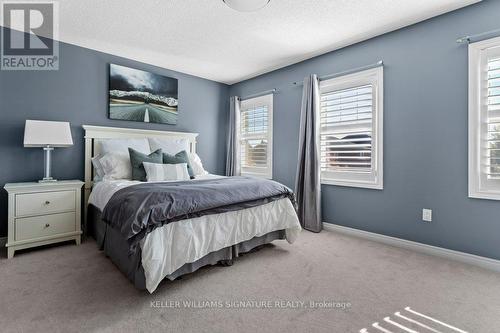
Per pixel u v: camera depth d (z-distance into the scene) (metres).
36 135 2.66
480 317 1.58
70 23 2.71
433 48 2.59
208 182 2.58
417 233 2.71
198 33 2.93
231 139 4.73
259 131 4.44
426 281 2.03
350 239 3.09
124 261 2.03
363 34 2.96
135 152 3.14
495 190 2.27
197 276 2.09
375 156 3.03
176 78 4.23
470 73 2.36
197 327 1.47
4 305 1.64
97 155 3.32
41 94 3.02
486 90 2.31
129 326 1.46
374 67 3.02
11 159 2.85
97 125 3.44
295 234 2.74
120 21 2.67
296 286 1.94
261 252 2.64
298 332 1.44
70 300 1.71
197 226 2.02
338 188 3.38
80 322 1.49
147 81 3.87
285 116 4.02
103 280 2.00
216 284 1.96
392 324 1.51
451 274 2.15
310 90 3.51
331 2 2.34
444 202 2.53
